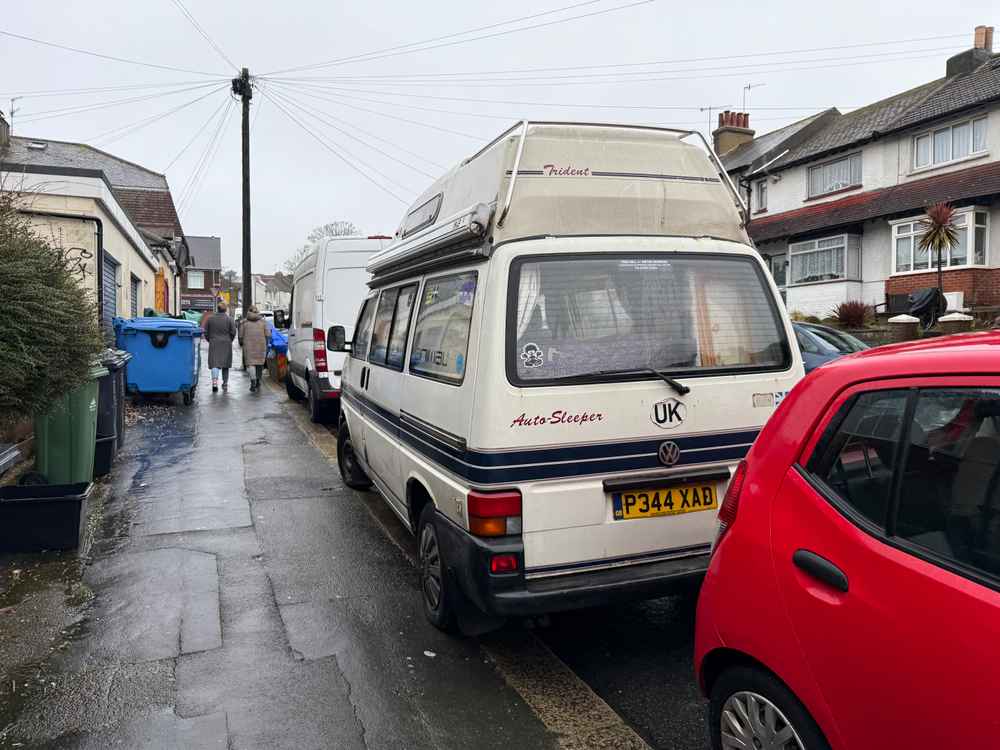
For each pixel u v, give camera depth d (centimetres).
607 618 425
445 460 374
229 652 380
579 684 350
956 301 1938
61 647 385
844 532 213
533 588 329
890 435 214
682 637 400
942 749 178
